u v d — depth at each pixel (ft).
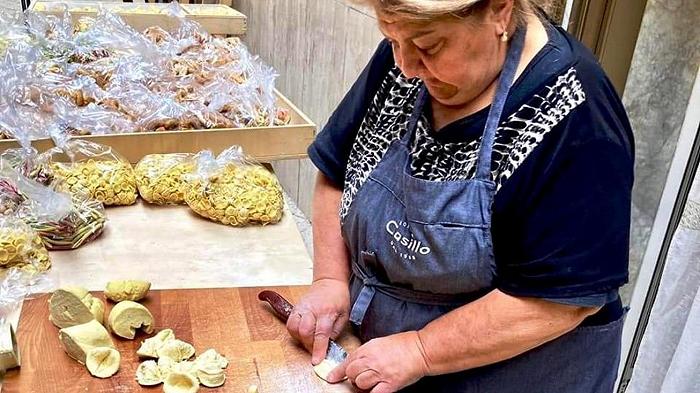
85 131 5.27
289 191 11.12
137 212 4.89
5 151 4.76
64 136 5.05
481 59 2.68
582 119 2.60
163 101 5.68
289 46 10.34
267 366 3.25
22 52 5.97
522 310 2.78
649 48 4.49
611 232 2.60
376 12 2.52
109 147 5.11
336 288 3.65
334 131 3.76
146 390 3.06
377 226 3.20
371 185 3.28
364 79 3.59
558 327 2.78
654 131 4.66
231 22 8.61
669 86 4.50
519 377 3.15
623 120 2.77
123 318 3.32
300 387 3.14
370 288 3.39
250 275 4.26
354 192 3.38
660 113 4.60
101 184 4.81
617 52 4.57
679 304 4.25
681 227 4.12
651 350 4.51
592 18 4.45
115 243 4.45
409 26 2.46
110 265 4.19
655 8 4.38
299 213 10.50
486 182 2.80
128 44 6.74
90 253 4.29
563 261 2.61
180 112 5.60
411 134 3.17
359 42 7.49
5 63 5.61
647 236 4.94
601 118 2.63
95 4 8.66
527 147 2.68
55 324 3.40
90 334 3.20
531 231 2.69
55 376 3.09
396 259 3.14
